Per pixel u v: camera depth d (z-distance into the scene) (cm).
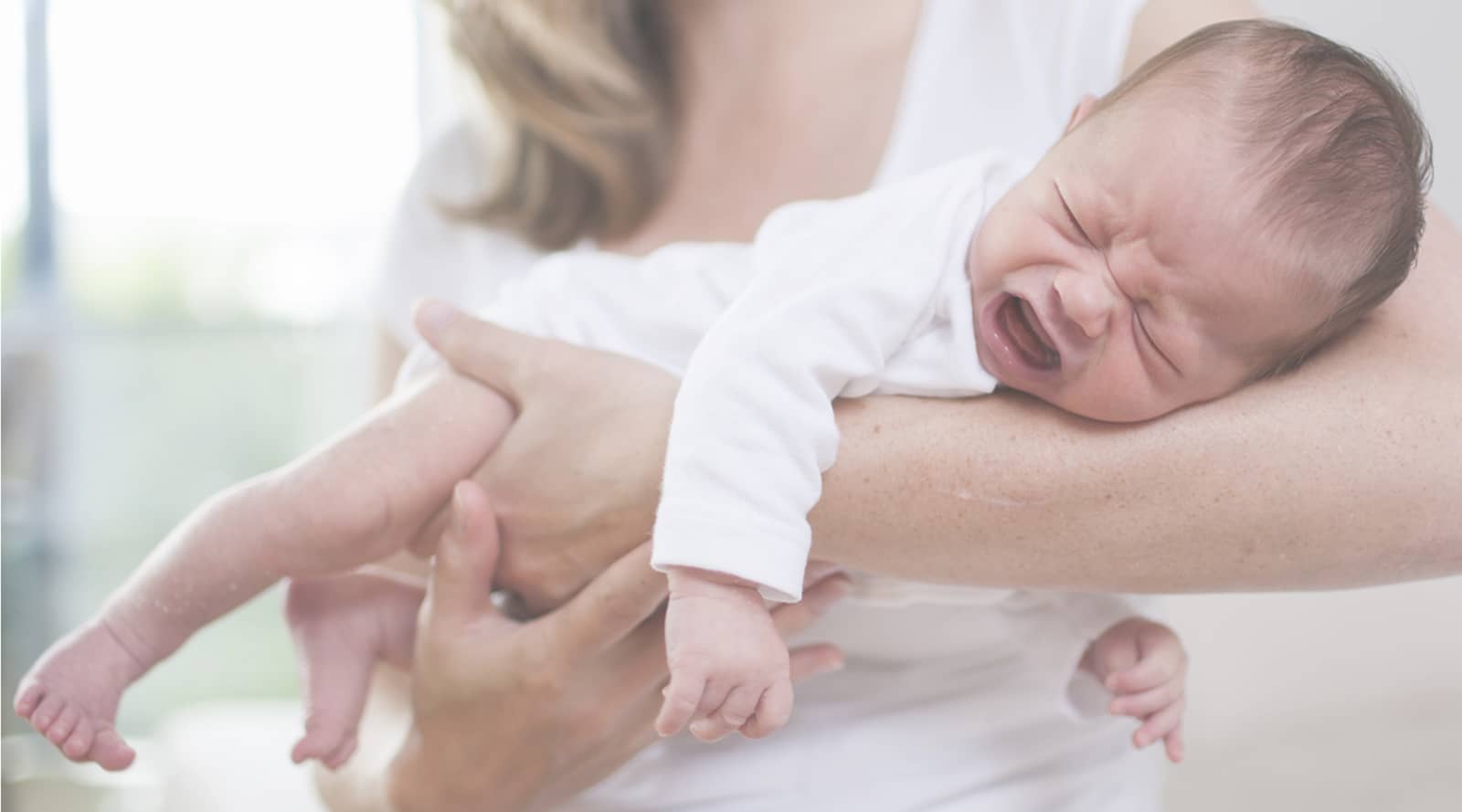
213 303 298
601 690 85
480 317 103
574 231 130
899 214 87
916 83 112
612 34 128
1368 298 79
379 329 134
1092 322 76
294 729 220
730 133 123
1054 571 78
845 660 100
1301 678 179
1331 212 77
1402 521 75
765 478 74
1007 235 83
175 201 293
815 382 78
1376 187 78
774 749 98
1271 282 77
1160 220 78
